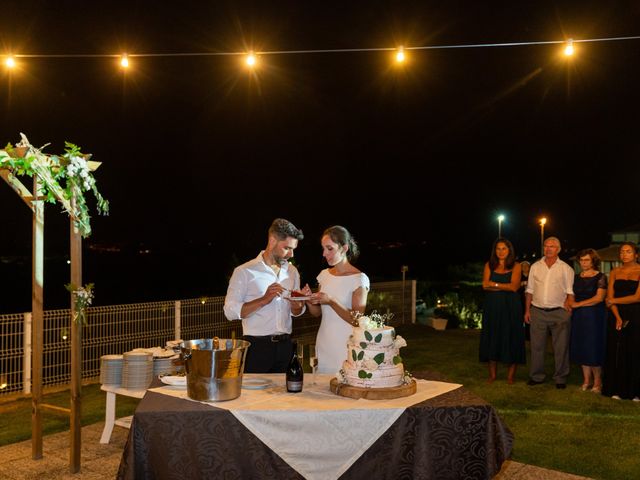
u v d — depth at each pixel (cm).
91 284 492
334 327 427
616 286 720
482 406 319
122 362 547
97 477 469
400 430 316
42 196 498
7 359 741
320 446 314
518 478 472
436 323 1357
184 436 309
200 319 953
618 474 482
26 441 562
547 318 776
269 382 376
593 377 820
